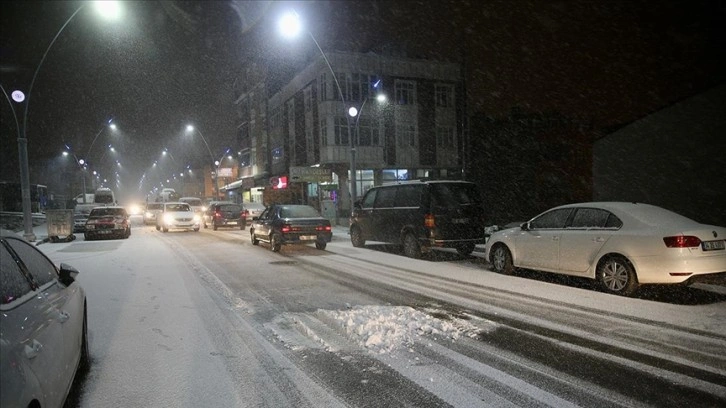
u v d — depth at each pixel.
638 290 8.09
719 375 4.40
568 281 9.22
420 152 37.47
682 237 7.09
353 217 15.86
